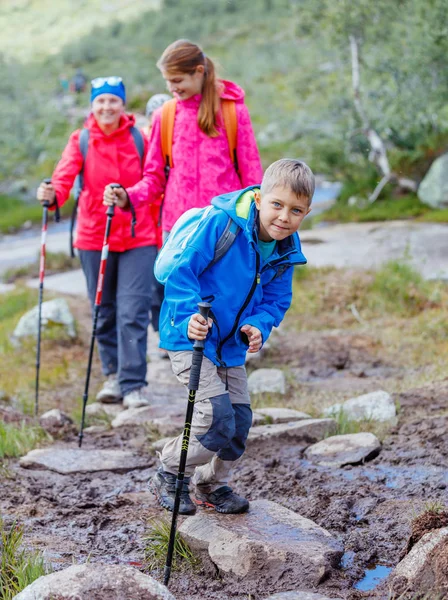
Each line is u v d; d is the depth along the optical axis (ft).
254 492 13.83
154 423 18.33
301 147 69.87
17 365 25.67
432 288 30.89
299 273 33.60
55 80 139.64
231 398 11.89
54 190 19.34
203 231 11.07
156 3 229.66
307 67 66.54
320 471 14.78
